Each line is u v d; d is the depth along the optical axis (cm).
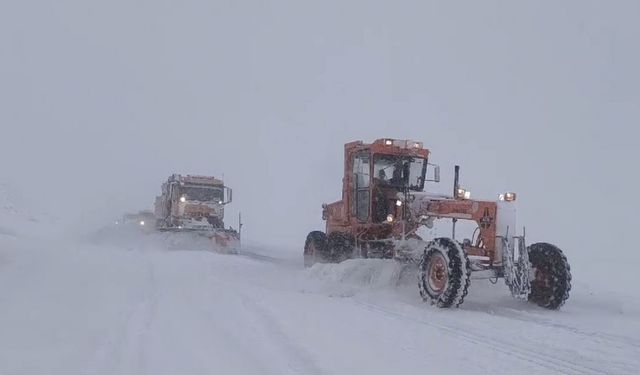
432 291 959
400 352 648
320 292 1076
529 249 1019
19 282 1020
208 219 2605
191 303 903
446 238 957
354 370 572
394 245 1145
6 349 605
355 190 1338
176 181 2608
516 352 669
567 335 759
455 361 622
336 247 1311
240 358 606
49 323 717
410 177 1309
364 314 868
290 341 673
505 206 972
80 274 1175
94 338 660
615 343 718
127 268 1346
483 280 1084
